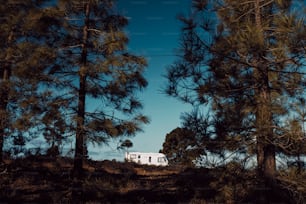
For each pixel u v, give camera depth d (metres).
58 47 13.01
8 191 13.38
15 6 16.41
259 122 8.96
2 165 13.57
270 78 9.88
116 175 20.56
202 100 10.04
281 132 9.05
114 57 12.48
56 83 12.41
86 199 12.76
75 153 11.88
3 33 14.04
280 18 8.44
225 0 10.59
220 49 9.23
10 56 13.75
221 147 9.52
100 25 13.91
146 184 17.45
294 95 10.08
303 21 7.80
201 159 9.71
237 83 9.94
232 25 10.38
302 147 8.89
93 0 13.26
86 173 18.56
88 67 12.20
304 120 8.51
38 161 12.73
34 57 11.88
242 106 9.77
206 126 9.62
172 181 18.09
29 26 12.77
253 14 10.80
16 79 12.45
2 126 12.05
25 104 11.48
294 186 8.89
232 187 9.38
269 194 9.30
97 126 11.69
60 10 12.71
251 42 8.30
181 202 13.41
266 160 9.53
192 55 9.72
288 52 8.46
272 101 9.17
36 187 14.63
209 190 13.71
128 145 12.28
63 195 12.09
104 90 12.70
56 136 11.40
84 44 13.11
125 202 13.21
